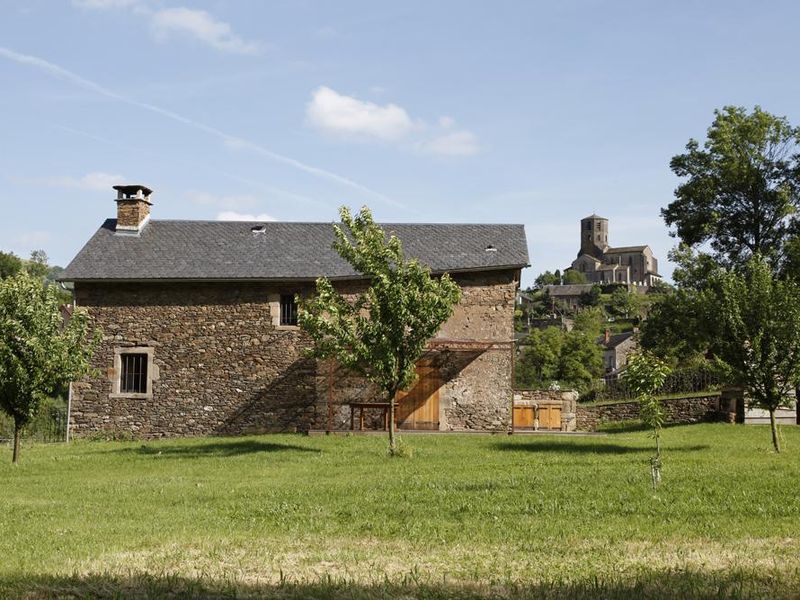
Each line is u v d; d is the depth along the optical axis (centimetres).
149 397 2362
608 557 711
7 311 1689
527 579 633
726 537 787
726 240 3522
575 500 1022
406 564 693
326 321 1722
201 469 1537
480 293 2312
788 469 1305
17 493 1244
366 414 2311
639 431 2402
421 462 1562
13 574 657
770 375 1706
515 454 1691
